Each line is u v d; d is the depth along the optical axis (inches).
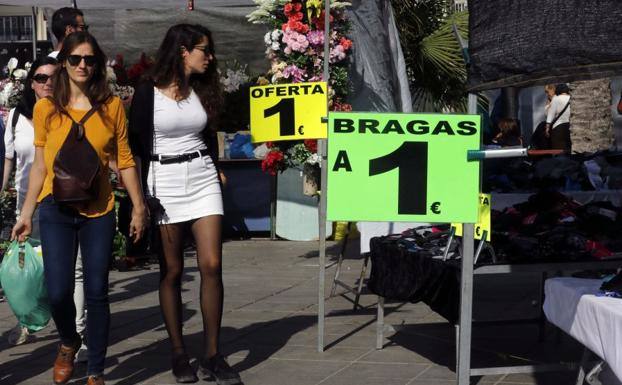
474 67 186.9
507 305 313.3
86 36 212.8
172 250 228.7
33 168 215.8
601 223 229.5
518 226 233.9
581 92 460.8
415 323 283.1
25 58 566.6
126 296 343.9
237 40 510.0
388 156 180.4
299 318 297.3
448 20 424.5
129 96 380.5
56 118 212.8
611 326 165.8
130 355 258.1
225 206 487.8
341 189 180.5
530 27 178.4
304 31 330.3
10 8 563.5
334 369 238.5
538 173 295.0
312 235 475.2
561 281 193.5
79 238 216.4
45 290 247.4
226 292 344.8
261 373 237.0
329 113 179.9
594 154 304.0
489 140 431.2
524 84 188.4
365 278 363.9
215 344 228.4
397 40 359.6
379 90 356.2
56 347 269.9
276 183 480.1
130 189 217.9
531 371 211.2
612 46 172.4
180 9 506.6
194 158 226.4
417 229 261.3
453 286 209.9
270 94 262.2
